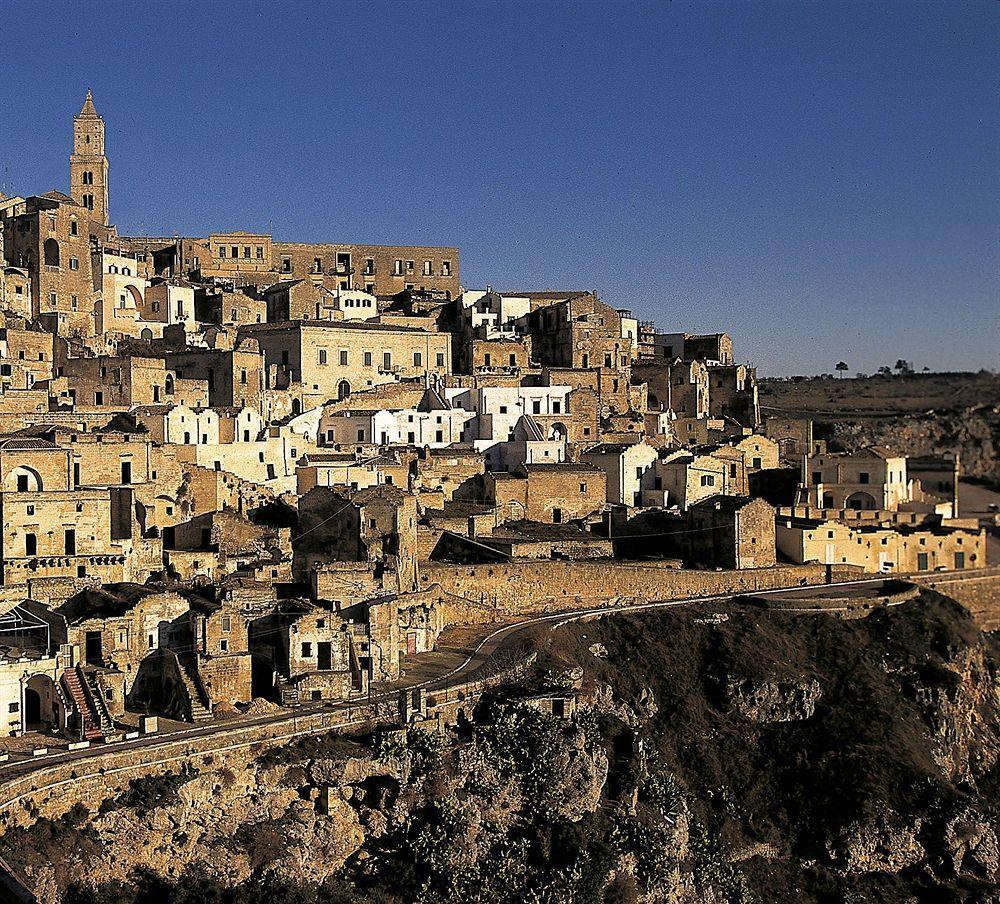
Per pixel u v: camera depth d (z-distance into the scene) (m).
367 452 163.00
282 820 95.88
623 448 169.62
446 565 137.50
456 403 185.00
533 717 111.19
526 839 102.94
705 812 122.69
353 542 128.38
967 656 148.75
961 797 123.50
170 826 90.69
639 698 130.38
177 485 136.38
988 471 163.00
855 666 140.62
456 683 112.81
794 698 134.00
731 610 146.12
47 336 169.62
